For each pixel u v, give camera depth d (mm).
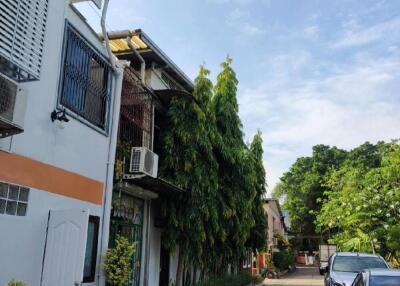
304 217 53250
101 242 9078
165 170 12367
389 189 21156
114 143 9711
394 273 8812
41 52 6555
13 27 5988
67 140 8133
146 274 12500
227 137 14914
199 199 12547
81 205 8469
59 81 7922
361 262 13539
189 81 15930
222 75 15859
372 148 51469
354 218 20938
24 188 6938
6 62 5984
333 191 27156
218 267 17094
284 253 43344
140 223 12570
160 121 13086
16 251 6734
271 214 44438
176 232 12633
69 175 8148
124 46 13211
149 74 14008
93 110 9156
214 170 13070
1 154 6477
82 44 8797
